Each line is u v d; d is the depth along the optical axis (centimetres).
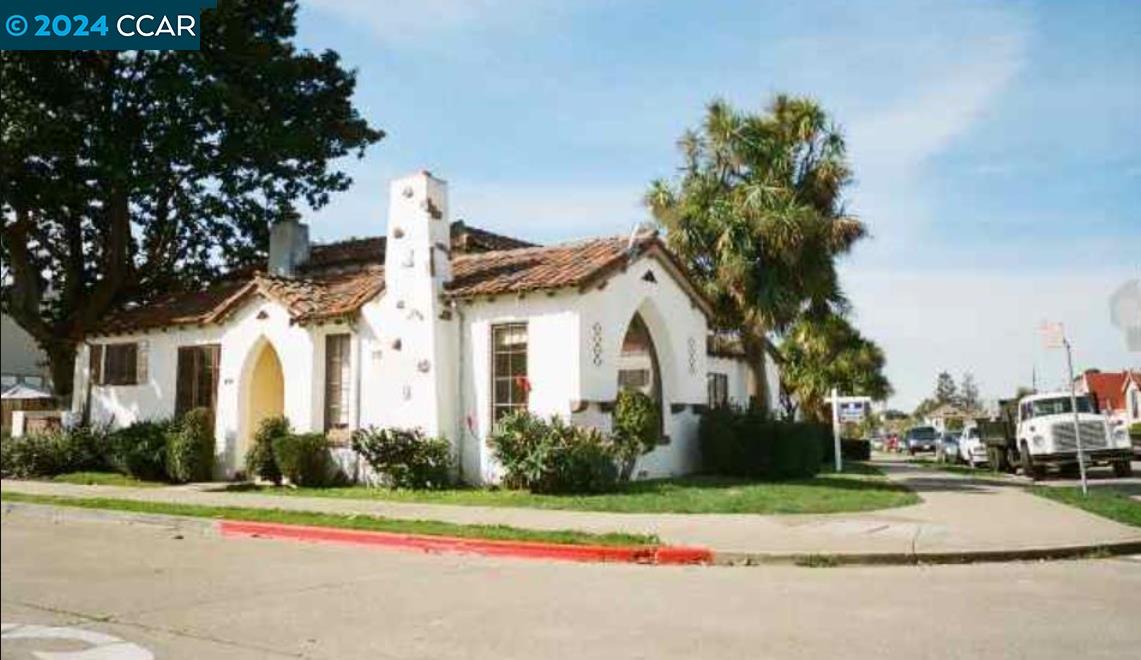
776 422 2191
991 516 1408
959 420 8319
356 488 1914
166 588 958
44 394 3105
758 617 783
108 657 682
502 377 1894
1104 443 2683
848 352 3988
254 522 1429
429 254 1923
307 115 2814
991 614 786
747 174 2598
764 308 2417
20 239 2700
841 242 2512
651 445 1922
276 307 2150
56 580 1010
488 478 1858
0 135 2288
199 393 2297
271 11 2802
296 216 2900
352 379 2017
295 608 847
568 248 2077
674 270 2123
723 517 1395
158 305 2553
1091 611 797
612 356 1894
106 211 2750
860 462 3744
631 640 706
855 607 821
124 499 1766
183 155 2536
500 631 742
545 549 1161
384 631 748
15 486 2088
